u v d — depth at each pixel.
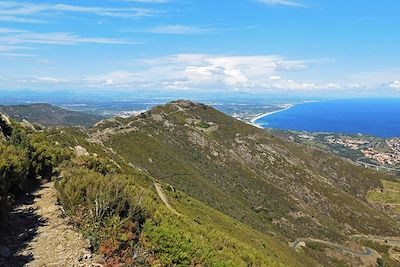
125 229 10.03
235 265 11.52
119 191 11.20
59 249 8.80
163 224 11.23
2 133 18.80
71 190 11.18
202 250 11.11
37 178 14.95
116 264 8.72
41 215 10.76
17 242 9.01
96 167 18.94
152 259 9.48
